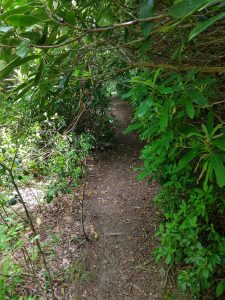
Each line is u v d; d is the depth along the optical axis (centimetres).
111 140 574
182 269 259
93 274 270
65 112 402
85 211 359
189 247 219
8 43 85
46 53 101
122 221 343
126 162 508
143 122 176
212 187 206
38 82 117
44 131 321
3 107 164
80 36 93
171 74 133
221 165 97
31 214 332
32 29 90
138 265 279
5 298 188
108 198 392
